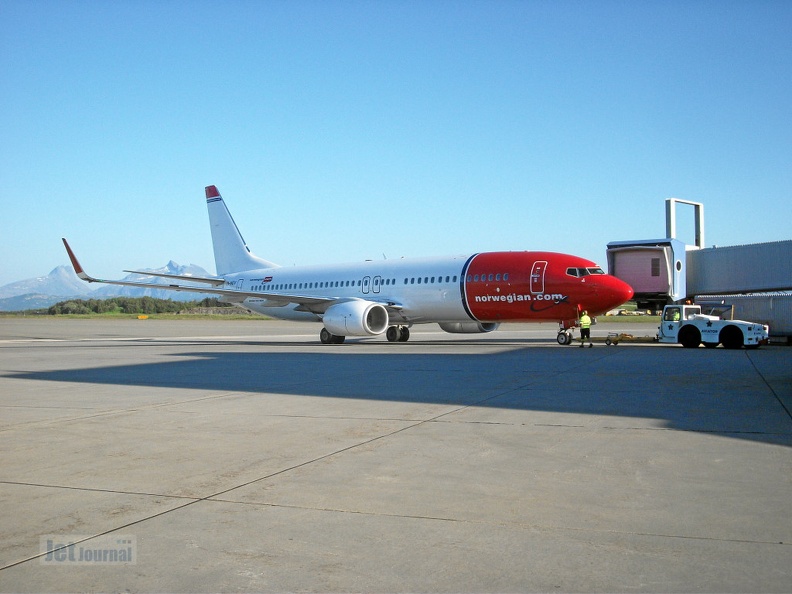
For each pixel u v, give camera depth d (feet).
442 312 101.45
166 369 66.13
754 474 22.81
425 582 14.55
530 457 25.72
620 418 34.06
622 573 14.85
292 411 37.83
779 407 36.99
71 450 27.99
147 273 114.32
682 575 14.71
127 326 236.02
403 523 18.24
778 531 17.30
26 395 46.26
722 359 69.62
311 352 90.27
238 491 21.50
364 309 99.14
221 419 35.42
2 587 14.56
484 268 97.14
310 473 23.67
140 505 20.12
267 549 16.48
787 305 97.66
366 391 46.32
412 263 106.63
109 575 15.07
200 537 17.33
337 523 18.29
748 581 14.37
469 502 20.03
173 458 26.37
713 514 18.69
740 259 104.12
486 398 41.91
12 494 21.43
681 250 106.22
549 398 41.57
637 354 77.82
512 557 15.81
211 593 14.15
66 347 110.73
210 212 142.31
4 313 508.12
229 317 361.71
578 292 89.97
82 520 18.78
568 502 19.93
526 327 190.39
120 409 39.29
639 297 104.99
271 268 129.08
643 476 22.72
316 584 14.52
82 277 109.29
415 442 28.73
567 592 13.98
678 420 33.27
